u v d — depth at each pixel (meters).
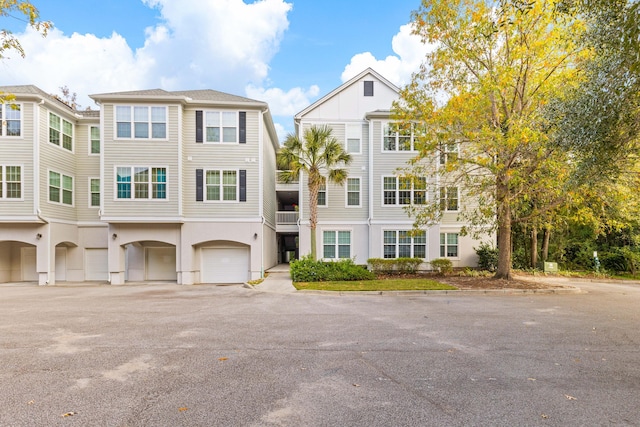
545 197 13.60
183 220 18.22
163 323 7.97
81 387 4.30
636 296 12.59
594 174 7.56
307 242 20.00
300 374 4.77
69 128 19.91
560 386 4.38
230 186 18.72
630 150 7.26
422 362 5.29
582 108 7.23
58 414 3.60
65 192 19.53
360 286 14.06
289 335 6.89
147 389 4.25
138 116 18.03
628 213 14.96
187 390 4.22
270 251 23.42
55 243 18.62
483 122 13.34
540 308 10.03
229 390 4.23
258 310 9.70
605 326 7.73
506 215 14.98
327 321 8.20
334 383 4.46
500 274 15.48
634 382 4.53
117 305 10.66
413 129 14.72
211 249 19.19
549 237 23.19
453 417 3.55
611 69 6.76
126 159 17.91
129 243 19.12
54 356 5.51
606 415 3.62
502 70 12.48
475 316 8.82
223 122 18.81
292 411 3.68
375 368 5.02
